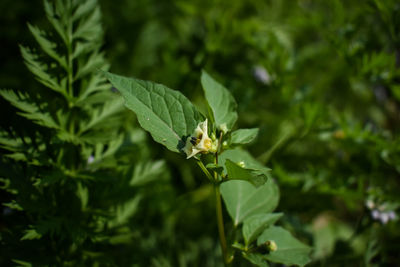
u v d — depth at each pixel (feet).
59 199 1.30
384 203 1.59
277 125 1.99
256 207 1.34
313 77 2.28
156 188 1.73
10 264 1.30
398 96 1.70
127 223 1.41
